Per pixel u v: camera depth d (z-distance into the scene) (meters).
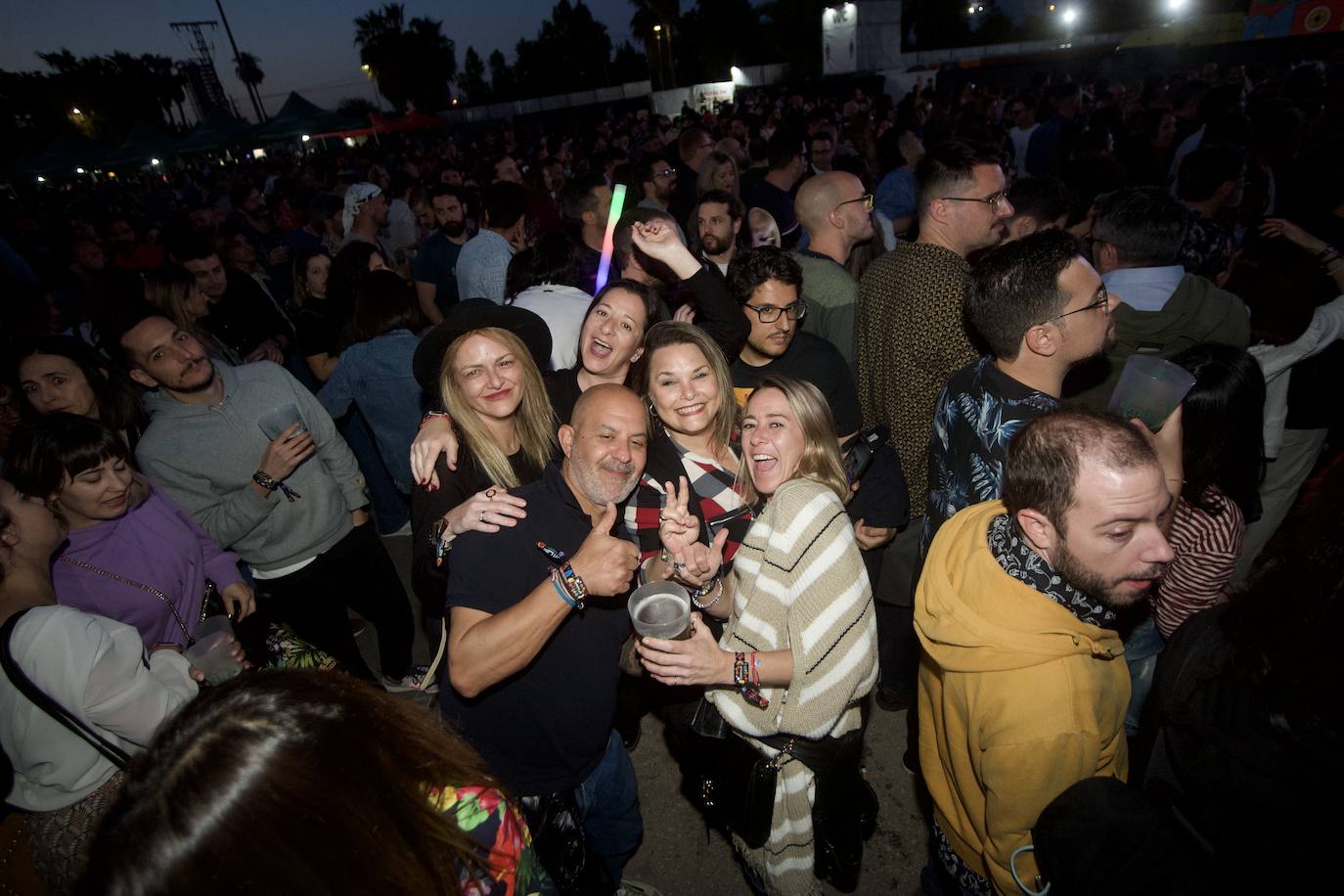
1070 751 1.20
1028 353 1.80
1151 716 1.30
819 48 35.69
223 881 0.72
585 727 1.73
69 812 1.55
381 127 26.78
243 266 5.38
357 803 0.78
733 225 3.88
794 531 1.62
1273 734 0.97
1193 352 1.92
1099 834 1.11
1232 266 3.09
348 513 2.92
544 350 2.21
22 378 2.45
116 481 1.96
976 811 1.42
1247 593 1.02
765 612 1.67
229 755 0.75
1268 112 4.81
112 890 0.71
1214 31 14.72
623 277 3.47
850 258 4.34
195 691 1.74
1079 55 19.11
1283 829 0.95
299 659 2.27
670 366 1.96
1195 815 1.09
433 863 0.84
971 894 1.61
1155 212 2.27
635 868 2.51
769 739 1.73
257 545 2.69
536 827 1.75
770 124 12.96
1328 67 6.74
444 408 2.07
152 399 2.54
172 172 29.58
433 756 0.91
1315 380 2.84
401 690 3.22
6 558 1.59
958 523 1.52
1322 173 3.13
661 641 1.56
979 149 2.47
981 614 1.30
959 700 1.37
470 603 1.53
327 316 4.31
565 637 1.67
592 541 1.46
